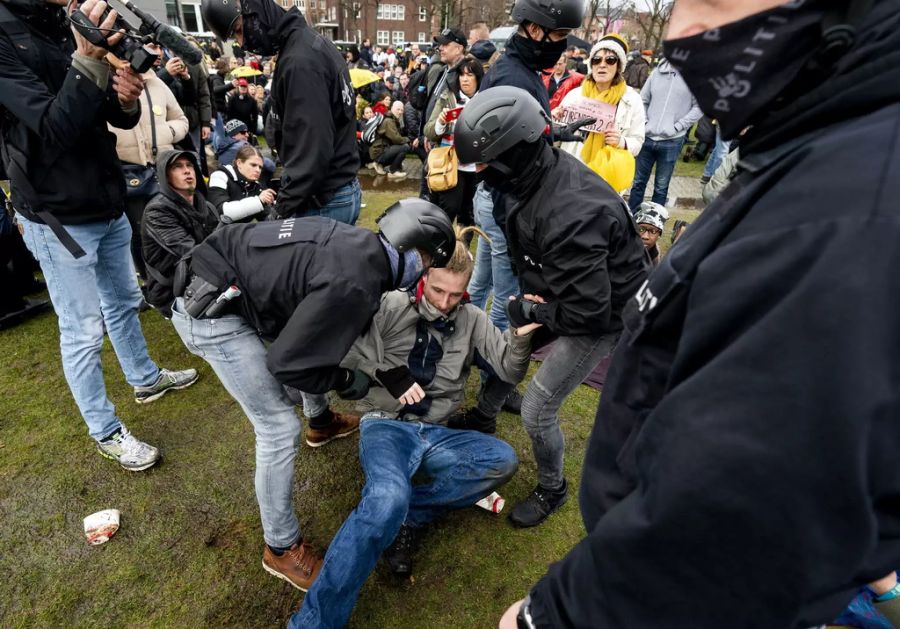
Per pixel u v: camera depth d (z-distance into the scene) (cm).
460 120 158
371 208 585
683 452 49
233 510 210
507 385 219
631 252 170
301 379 139
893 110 45
